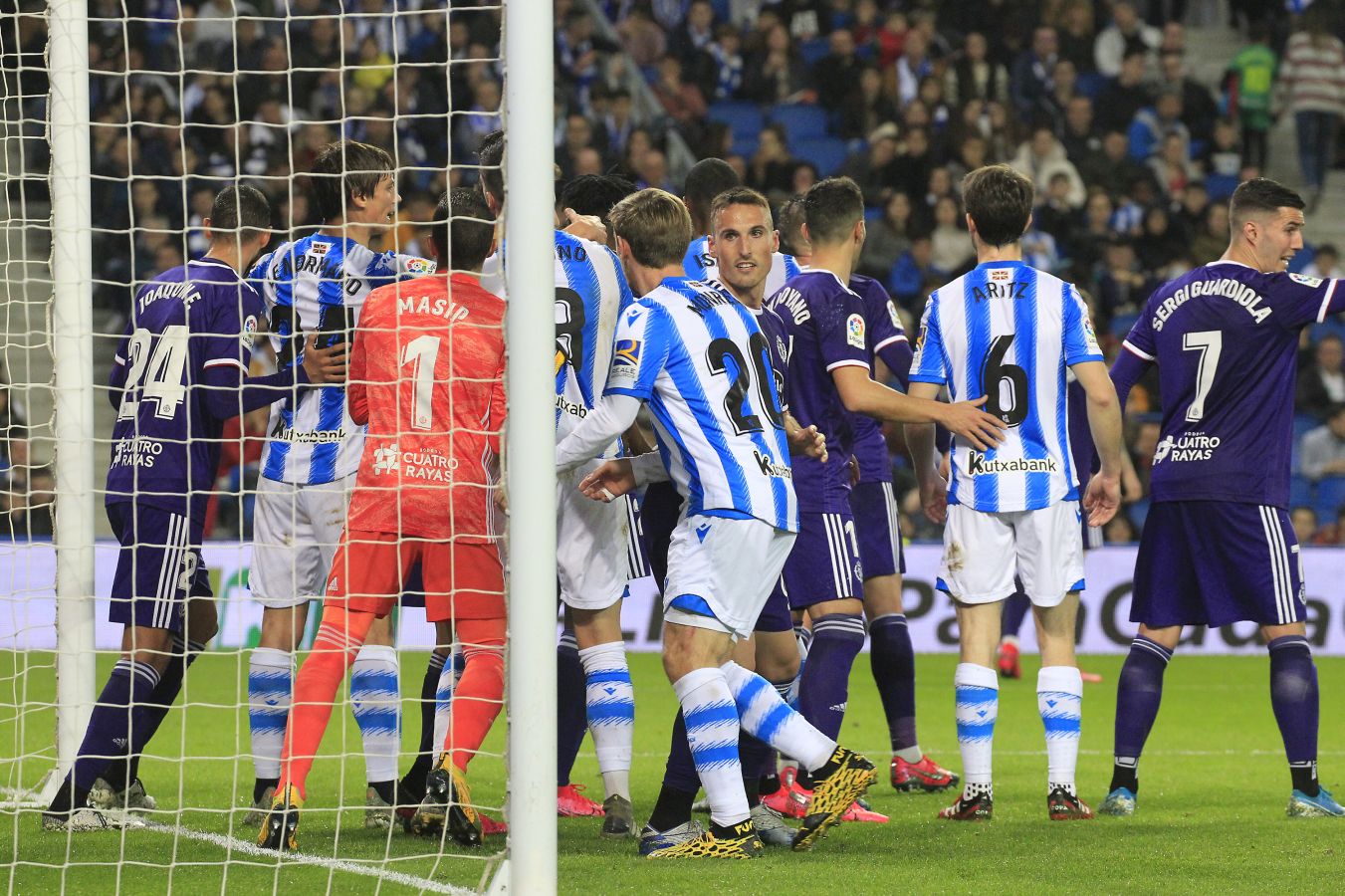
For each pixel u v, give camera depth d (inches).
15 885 565.3
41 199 1742.1
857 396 703.7
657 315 613.9
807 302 717.9
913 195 2247.8
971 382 727.7
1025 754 972.6
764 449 621.0
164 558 693.9
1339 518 1865.2
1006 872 587.2
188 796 766.5
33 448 1595.7
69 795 668.7
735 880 568.1
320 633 633.0
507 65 538.9
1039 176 2319.1
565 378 704.4
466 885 559.5
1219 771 906.7
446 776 616.4
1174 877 578.9
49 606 1286.9
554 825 531.2
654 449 727.7
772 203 2204.7
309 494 738.8
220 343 698.2
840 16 2600.9
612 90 2338.8
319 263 744.3
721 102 2536.9
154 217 2034.9
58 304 757.3
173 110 2130.9
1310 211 2524.6
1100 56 2593.5
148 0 2176.4
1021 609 1409.9
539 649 530.3
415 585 759.7
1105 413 724.0
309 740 619.8
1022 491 714.8
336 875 580.4
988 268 733.9
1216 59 2797.7
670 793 633.0
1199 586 756.6
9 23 1485.0
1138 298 2150.6
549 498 534.3
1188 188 2283.5
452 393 634.8
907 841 658.8
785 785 797.2
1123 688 760.3
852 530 727.1
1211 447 752.3
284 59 2185.0
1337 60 2496.3
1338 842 660.1
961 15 2588.6
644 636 1631.4
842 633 722.8
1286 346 751.1
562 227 788.0
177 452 700.7
